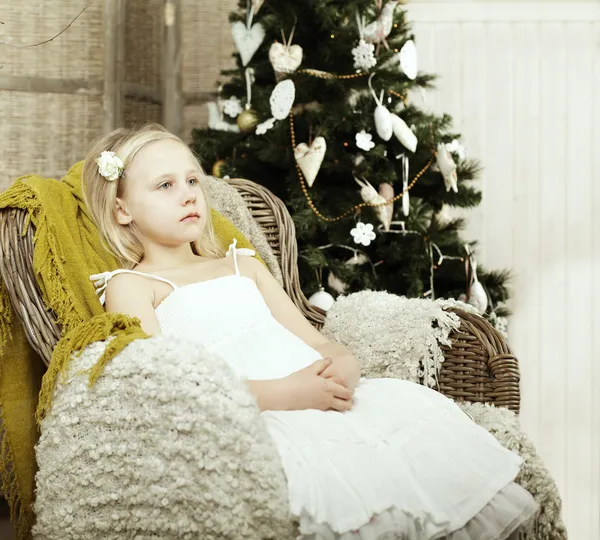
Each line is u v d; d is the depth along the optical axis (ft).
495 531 4.10
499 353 5.06
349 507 3.76
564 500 9.86
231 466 3.78
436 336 5.20
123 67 9.87
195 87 10.81
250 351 4.93
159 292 5.24
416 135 8.11
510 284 9.95
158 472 3.92
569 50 9.87
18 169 8.94
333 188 8.14
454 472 4.12
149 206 5.27
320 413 4.29
